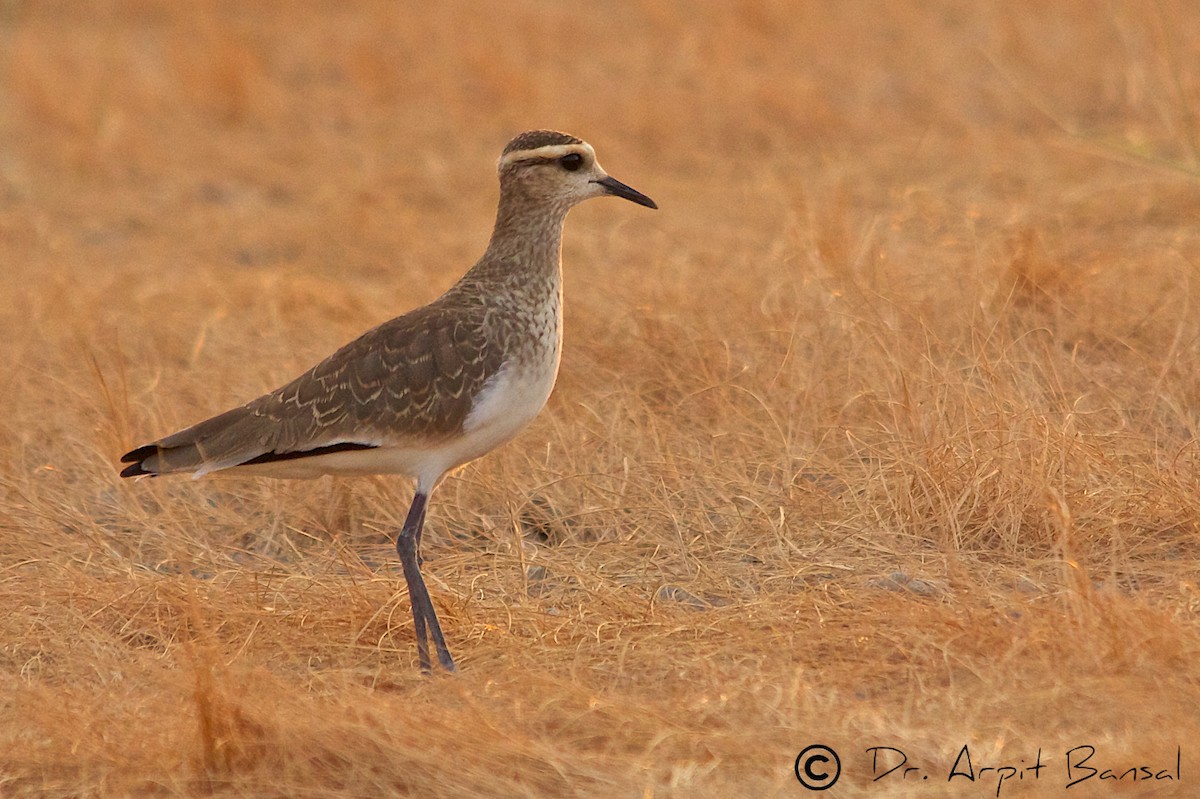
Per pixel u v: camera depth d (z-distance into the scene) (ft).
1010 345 63.77
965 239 78.23
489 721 42.01
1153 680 42.11
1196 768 38.04
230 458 49.34
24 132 118.83
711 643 48.08
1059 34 124.88
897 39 130.00
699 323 70.79
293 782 40.47
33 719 44.14
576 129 114.42
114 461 63.87
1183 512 54.19
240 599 53.31
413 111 124.57
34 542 58.03
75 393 69.31
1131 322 69.31
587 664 47.34
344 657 49.47
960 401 60.03
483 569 56.54
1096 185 90.74
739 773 39.99
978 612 47.19
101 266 93.61
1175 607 47.50
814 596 50.72
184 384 72.69
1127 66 112.47
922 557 54.03
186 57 132.77
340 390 49.24
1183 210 86.12
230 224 101.76
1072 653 44.01
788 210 88.69
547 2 148.36
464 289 51.01
